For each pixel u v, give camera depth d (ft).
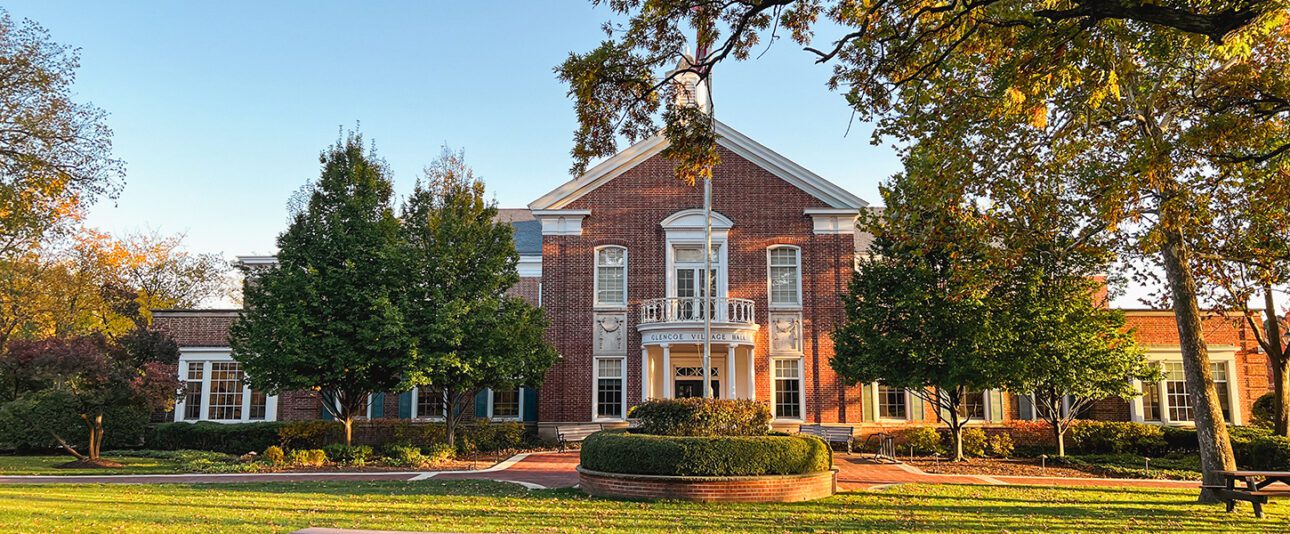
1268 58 48.75
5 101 78.18
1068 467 78.38
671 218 99.40
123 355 78.89
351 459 74.54
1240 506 48.96
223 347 102.06
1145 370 82.89
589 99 38.04
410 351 73.67
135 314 160.56
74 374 75.15
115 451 91.71
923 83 43.83
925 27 40.34
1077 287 77.30
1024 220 60.85
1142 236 55.67
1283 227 56.29
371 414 99.09
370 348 73.36
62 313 136.98
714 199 100.53
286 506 43.80
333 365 74.38
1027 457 88.48
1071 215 62.54
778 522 40.93
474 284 80.18
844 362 83.46
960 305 75.41
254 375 74.84
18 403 92.38
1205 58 52.80
